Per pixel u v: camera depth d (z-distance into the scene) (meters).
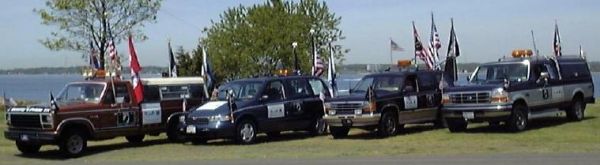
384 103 19.22
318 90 21.05
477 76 20.86
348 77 30.17
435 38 26.09
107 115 18.02
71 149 17.17
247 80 19.84
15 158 17.09
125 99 18.61
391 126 19.42
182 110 19.92
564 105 21.38
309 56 36.84
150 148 18.52
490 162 13.24
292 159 14.76
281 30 37.28
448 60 25.05
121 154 17.28
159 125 19.36
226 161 14.76
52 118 16.81
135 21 32.06
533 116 20.00
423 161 13.73
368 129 20.12
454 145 16.62
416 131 20.66
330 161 14.18
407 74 20.31
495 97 18.98
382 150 16.03
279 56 37.28
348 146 17.30
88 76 19.78
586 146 15.57
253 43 37.50
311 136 20.62
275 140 19.69
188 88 20.28
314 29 37.44
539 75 20.34
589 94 22.47
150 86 19.27
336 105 19.36
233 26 38.81
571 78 21.72
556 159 13.38
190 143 19.59
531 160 13.35
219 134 18.30
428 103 20.61
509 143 16.64
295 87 20.33
